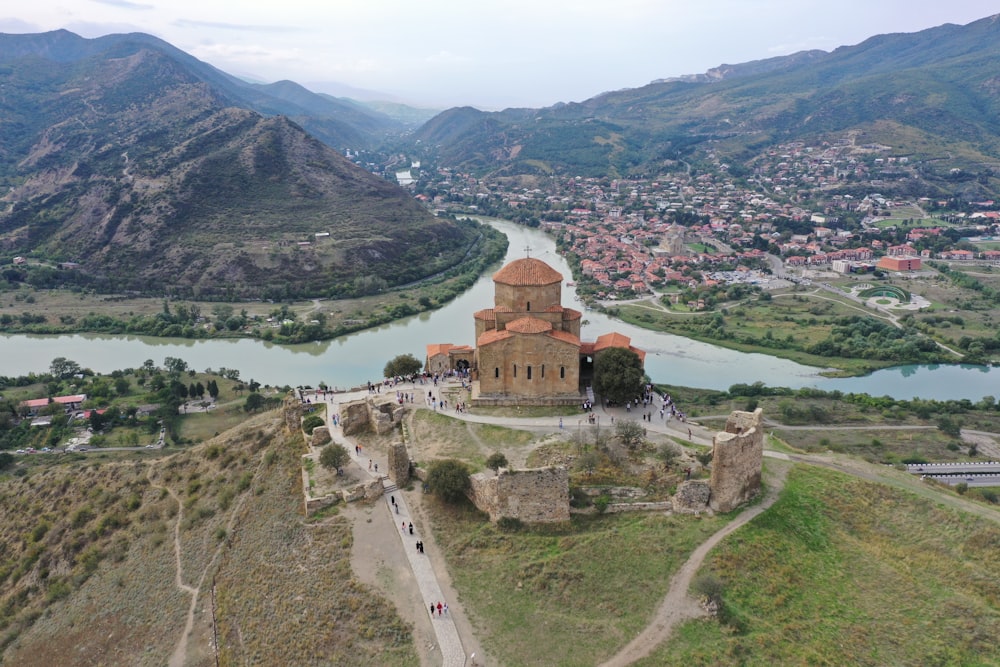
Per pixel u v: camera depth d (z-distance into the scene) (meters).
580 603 51.97
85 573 74.00
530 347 86.81
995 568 54.50
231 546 67.88
